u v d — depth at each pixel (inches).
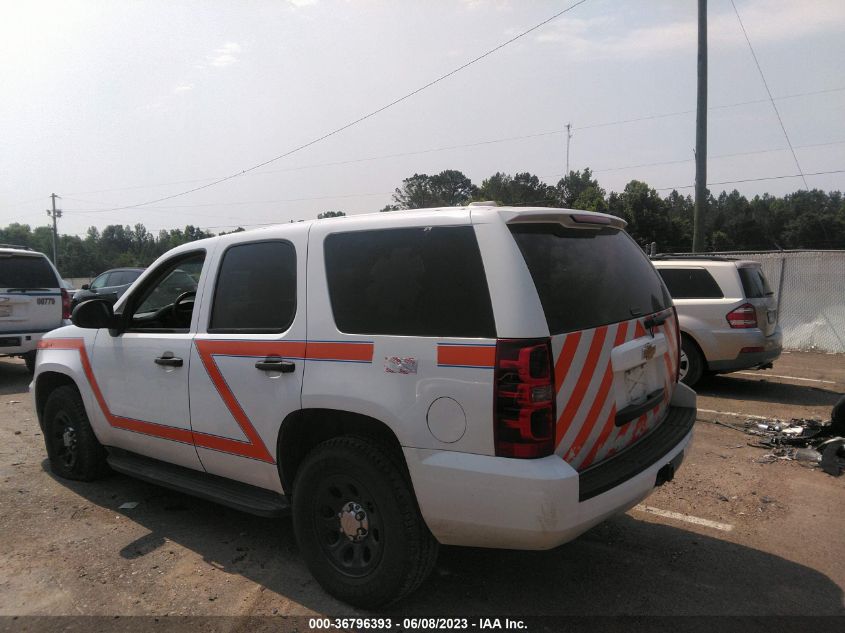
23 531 163.5
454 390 109.2
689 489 191.2
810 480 197.9
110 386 177.0
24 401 320.2
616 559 147.0
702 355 316.8
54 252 2576.3
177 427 157.8
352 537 125.4
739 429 254.7
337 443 125.5
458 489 108.8
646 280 150.6
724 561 146.0
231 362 143.3
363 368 121.0
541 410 105.0
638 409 132.1
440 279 116.5
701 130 633.0
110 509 178.2
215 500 149.6
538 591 132.9
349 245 130.6
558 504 102.6
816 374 376.8
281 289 139.9
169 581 137.8
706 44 626.5
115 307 181.8
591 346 117.4
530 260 113.0
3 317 357.1
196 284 162.6
